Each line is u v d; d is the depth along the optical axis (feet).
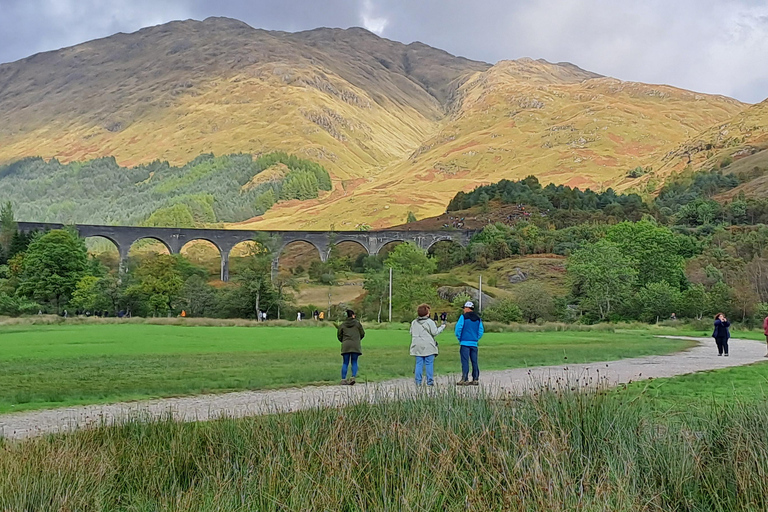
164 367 83.87
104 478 30.27
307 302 357.41
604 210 542.98
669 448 29.76
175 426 37.04
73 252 320.91
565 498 25.26
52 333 161.38
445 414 35.32
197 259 577.84
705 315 248.52
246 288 285.43
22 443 33.32
